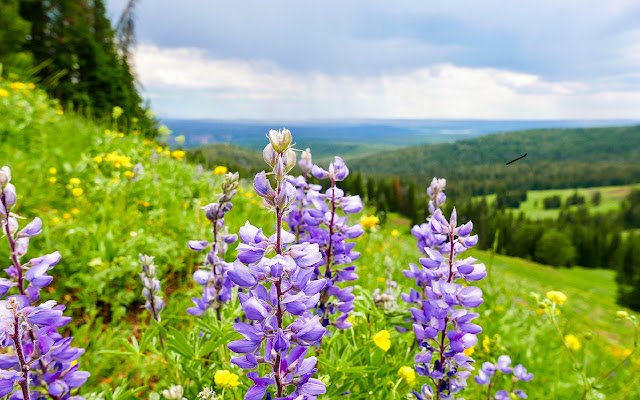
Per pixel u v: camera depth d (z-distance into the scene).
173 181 6.41
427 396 1.95
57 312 1.42
